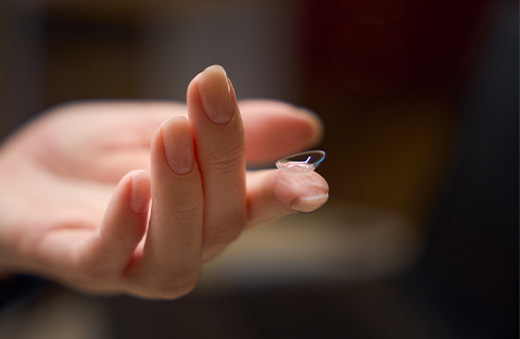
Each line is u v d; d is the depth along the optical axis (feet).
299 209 0.72
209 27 3.24
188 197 0.71
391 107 4.03
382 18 3.78
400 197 3.33
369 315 1.36
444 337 1.29
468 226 1.47
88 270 0.79
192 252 0.76
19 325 1.25
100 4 2.78
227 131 0.69
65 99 2.80
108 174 1.03
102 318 1.35
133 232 0.75
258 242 1.73
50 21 2.67
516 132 1.43
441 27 3.75
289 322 1.34
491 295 1.37
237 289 1.45
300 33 3.72
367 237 1.84
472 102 1.60
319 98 4.00
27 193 0.99
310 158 0.74
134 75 3.07
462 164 1.55
